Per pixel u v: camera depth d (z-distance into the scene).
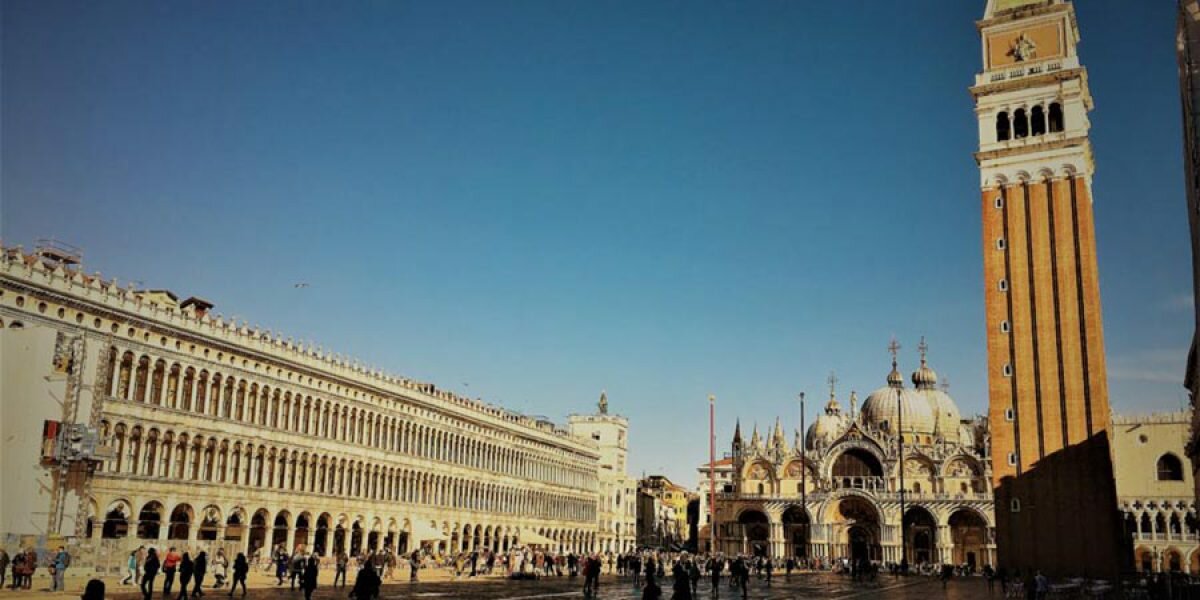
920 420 176.00
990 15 121.62
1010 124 117.00
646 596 44.72
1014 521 106.94
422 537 106.81
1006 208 115.06
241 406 87.62
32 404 64.50
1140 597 81.56
